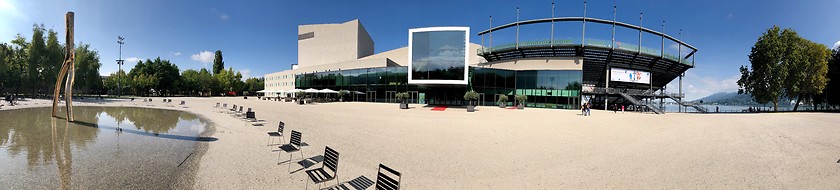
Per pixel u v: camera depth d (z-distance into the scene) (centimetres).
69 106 1730
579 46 3909
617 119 2098
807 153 940
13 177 651
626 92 4188
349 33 5847
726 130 1495
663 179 651
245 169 711
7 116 1927
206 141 1081
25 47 4841
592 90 3903
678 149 981
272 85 7469
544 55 4347
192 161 789
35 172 688
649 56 4191
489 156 859
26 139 1109
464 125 1623
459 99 3878
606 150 957
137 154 871
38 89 4859
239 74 10100
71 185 603
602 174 686
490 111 2830
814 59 3359
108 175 668
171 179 640
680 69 4981
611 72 4253
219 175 664
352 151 915
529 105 3962
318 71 5572
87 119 1828
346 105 3503
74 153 883
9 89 4803
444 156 855
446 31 3491
